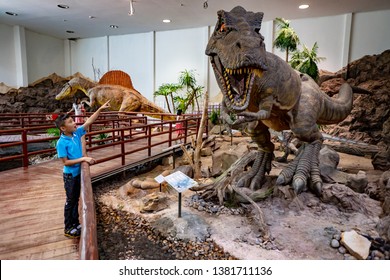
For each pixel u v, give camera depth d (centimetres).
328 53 975
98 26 1145
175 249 305
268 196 392
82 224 193
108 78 1110
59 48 1383
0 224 270
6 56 1178
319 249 283
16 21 1101
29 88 1245
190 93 1091
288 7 873
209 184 424
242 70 274
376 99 879
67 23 1109
